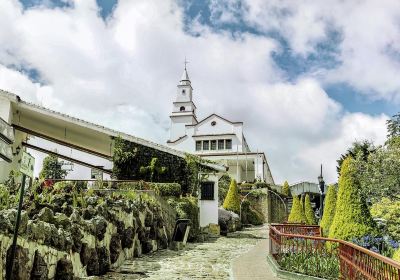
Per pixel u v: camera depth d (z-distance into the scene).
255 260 14.60
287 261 11.44
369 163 17.47
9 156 6.70
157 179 27.11
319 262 10.65
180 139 62.06
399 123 23.92
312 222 36.22
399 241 13.73
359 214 13.39
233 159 57.56
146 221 16.39
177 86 76.38
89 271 10.28
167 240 19.06
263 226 40.47
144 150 27.58
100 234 11.19
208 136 60.62
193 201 25.23
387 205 15.78
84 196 12.85
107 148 31.88
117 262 12.38
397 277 6.26
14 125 27.38
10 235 6.80
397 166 16.69
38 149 35.03
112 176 27.42
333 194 21.06
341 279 9.55
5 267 6.57
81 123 26.70
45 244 8.03
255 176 56.47
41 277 7.59
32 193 10.81
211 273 11.71
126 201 14.55
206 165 28.19
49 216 9.05
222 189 45.28
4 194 9.07
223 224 28.61
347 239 13.16
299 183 58.88
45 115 26.31
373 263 7.40
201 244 21.08
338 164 35.75
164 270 11.99
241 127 60.66
